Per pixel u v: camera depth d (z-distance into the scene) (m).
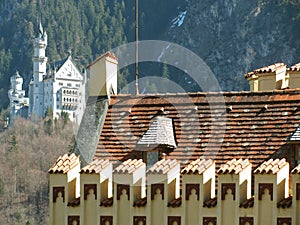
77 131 73.38
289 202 60.41
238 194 61.41
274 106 69.62
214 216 61.88
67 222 65.62
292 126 68.19
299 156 67.12
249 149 67.88
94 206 65.00
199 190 62.34
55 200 66.06
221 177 61.75
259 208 60.88
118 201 64.38
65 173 66.00
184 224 62.50
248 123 69.25
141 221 63.62
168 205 62.91
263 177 60.88
